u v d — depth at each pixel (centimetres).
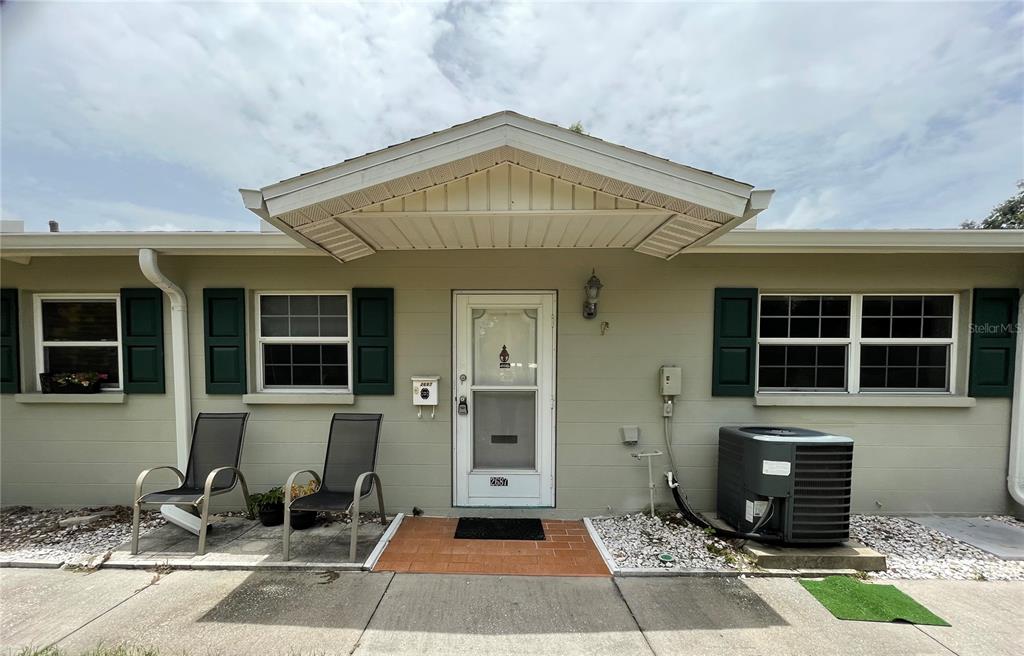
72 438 403
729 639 226
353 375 401
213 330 396
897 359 403
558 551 324
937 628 236
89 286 400
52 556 311
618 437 393
